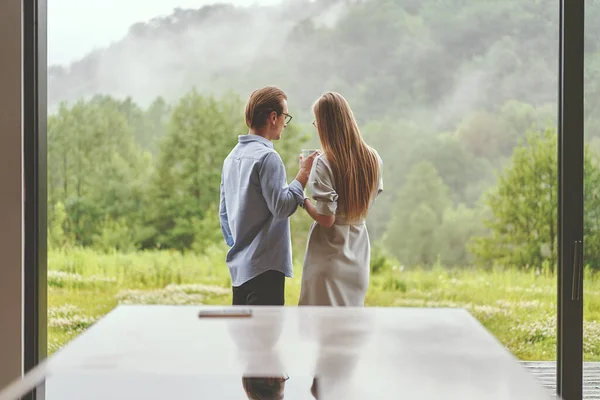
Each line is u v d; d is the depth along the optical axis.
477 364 1.19
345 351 1.26
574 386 2.55
